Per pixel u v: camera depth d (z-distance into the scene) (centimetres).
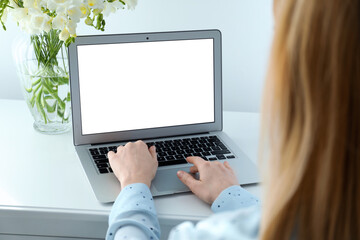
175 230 61
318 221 51
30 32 117
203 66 136
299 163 51
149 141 132
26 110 151
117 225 92
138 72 131
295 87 51
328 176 50
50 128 137
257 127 147
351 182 50
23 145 130
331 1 48
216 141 133
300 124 51
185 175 111
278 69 52
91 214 105
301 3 49
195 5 179
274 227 52
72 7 112
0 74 186
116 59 128
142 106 132
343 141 49
